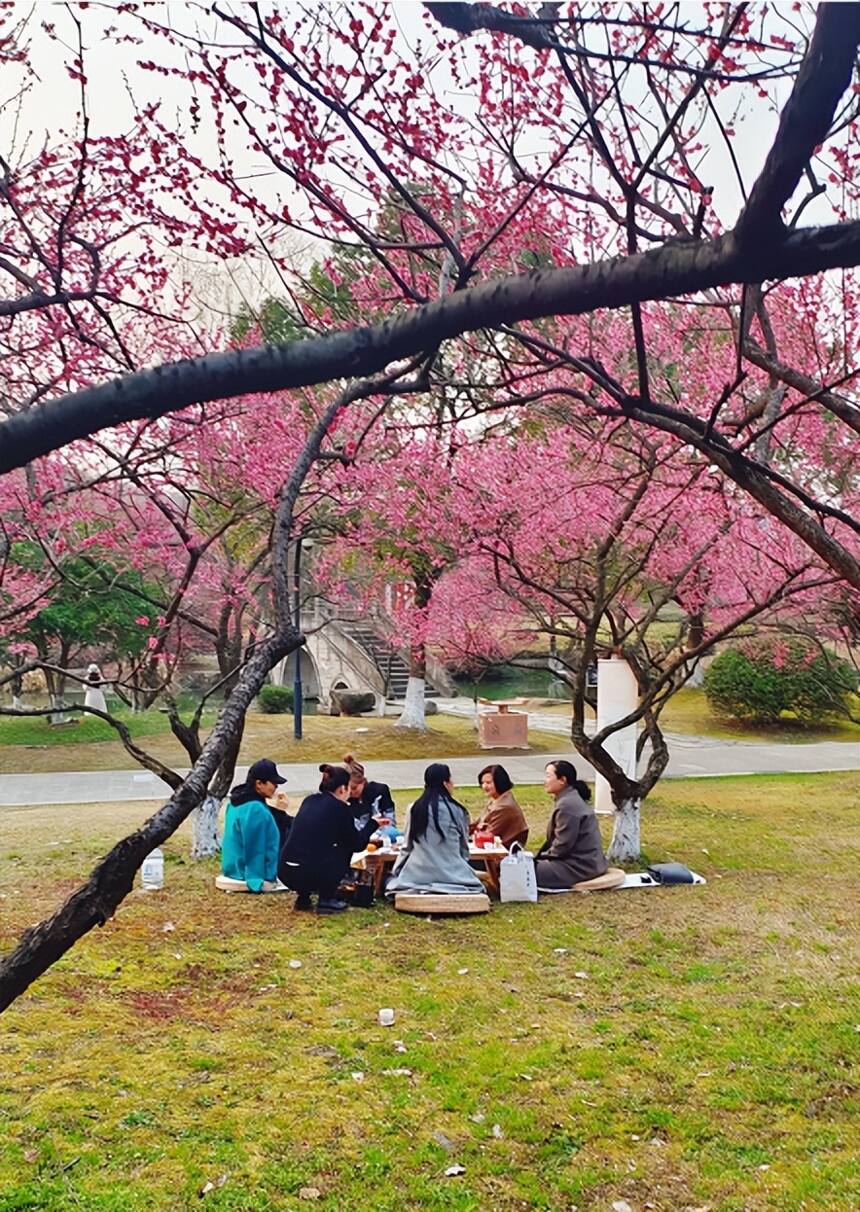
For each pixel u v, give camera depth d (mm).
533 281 1641
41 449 1506
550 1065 5012
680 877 8844
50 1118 4250
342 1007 5707
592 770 16891
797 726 23000
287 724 21234
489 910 7836
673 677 10047
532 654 12047
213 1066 4875
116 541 9016
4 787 14836
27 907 7438
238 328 7184
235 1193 3814
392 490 9828
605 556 8727
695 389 8523
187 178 4707
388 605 19031
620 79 3457
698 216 2668
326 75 3744
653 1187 3980
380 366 1681
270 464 8117
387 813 9617
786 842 10914
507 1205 3848
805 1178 3996
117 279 5887
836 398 4262
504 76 4219
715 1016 5676
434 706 24297
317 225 4504
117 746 18266
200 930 7066
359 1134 4301
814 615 11711
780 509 3736
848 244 1564
